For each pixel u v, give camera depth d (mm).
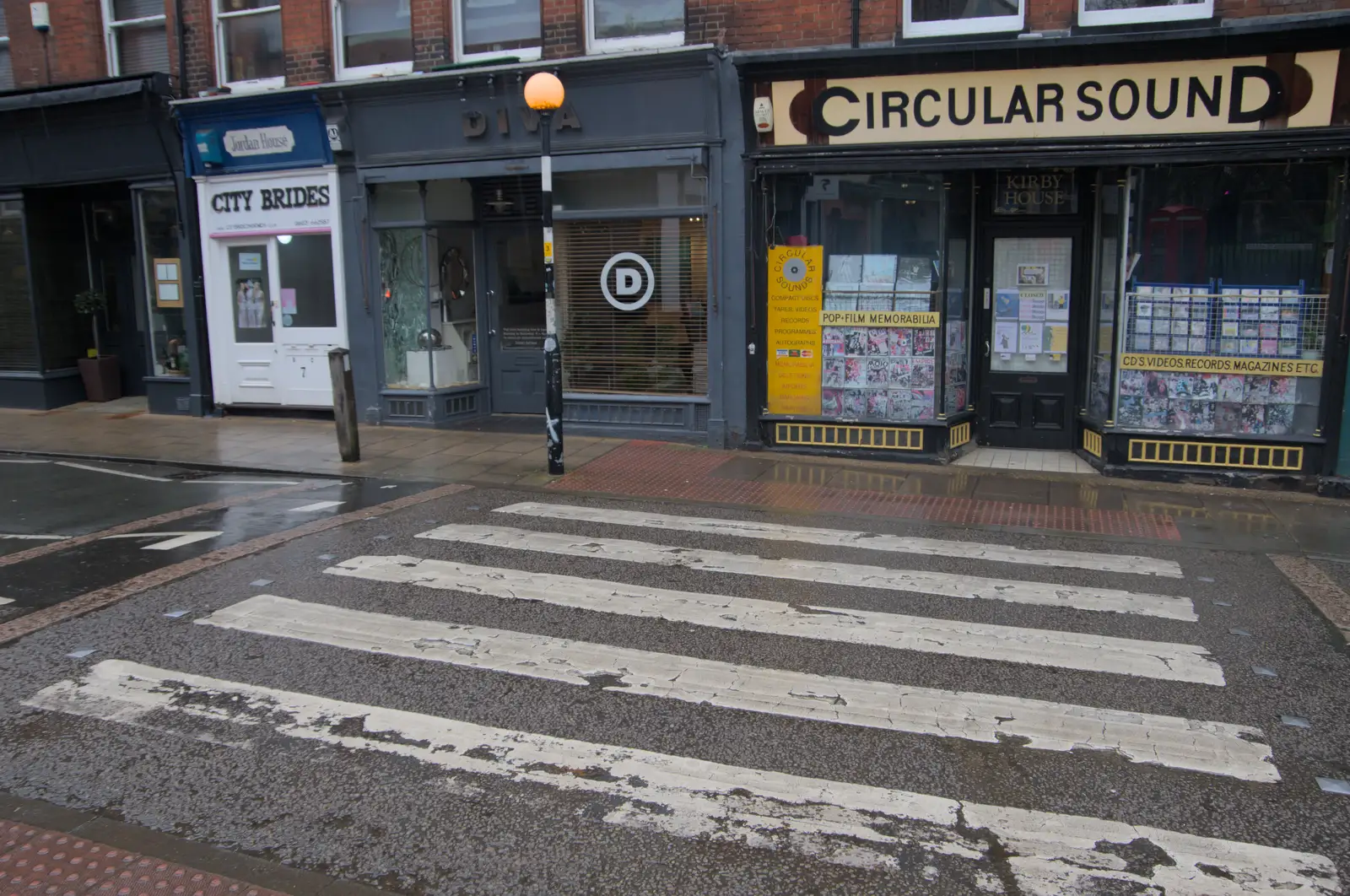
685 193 11266
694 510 8734
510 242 12969
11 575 6836
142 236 13961
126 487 9797
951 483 9797
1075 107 9469
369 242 12617
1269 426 9641
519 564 7020
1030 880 3449
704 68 10562
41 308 14695
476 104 11609
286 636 5660
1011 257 11094
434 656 5375
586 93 11109
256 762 4258
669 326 11633
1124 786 4070
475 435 12258
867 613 6059
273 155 12828
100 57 13766
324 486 9719
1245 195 9500
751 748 4367
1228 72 8961
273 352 13422
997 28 9891
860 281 10734
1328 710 4777
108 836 3707
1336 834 3746
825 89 10125
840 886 3418
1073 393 11117
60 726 4578
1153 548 7602
